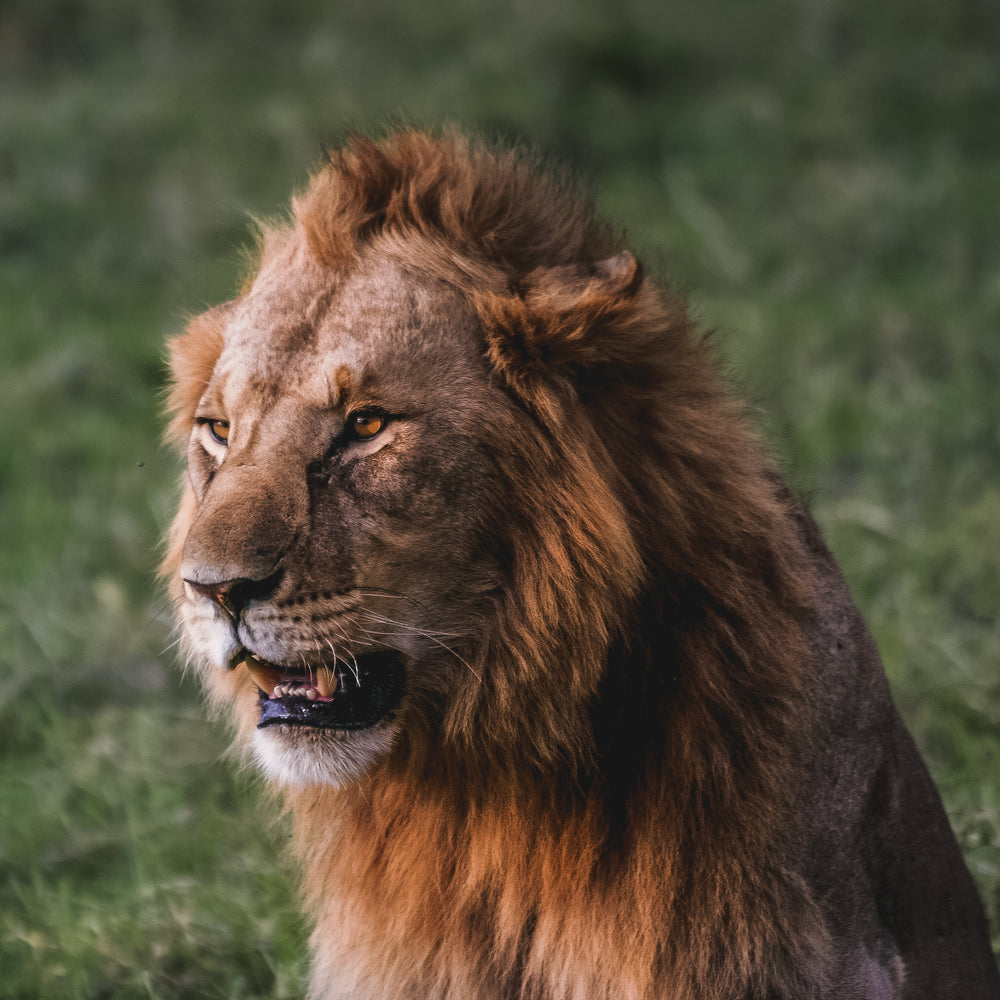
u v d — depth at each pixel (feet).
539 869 25.32
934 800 28.43
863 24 118.83
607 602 23.82
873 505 54.08
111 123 103.35
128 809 41.16
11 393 73.20
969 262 80.28
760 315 73.67
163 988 34.14
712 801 24.56
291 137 98.22
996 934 33.42
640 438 24.82
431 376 23.54
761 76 110.52
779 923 24.47
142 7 123.24
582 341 23.98
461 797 25.54
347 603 23.09
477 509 23.68
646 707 24.82
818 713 25.22
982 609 47.44
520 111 99.45
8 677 49.78
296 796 27.71
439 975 26.45
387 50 113.70
